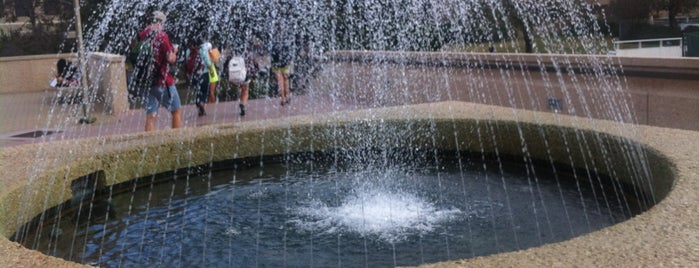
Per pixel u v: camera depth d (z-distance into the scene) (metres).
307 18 14.14
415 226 5.33
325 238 5.10
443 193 6.32
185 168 7.24
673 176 4.84
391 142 8.02
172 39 15.55
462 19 13.53
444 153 7.95
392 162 7.91
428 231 5.20
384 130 8.02
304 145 7.86
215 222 5.59
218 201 6.24
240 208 5.98
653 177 5.43
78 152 6.59
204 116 12.44
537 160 7.27
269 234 5.23
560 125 6.95
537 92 10.43
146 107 9.11
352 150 8.00
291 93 15.48
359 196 6.27
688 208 3.93
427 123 7.93
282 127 7.74
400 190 6.45
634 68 8.91
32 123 12.30
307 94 15.51
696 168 4.91
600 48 15.92
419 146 8.00
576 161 6.81
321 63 15.39
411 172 7.25
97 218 5.84
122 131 11.15
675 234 3.49
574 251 3.29
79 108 13.93
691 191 4.30
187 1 15.41
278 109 13.19
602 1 26.42
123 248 5.02
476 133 7.71
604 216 5.40
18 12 30.22
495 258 3.24
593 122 7.04
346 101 14.32
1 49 24.59
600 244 3.38
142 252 4.91
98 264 4.70
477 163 7.62
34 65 17.12
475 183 6.67
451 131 7.85
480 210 5.71
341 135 7.95
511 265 3.12
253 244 5.00
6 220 5.11
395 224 5.39
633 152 5.91
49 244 5.16
